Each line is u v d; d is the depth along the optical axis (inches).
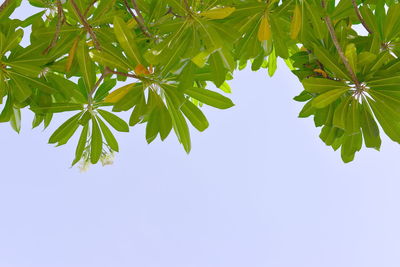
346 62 84.5
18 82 90.4
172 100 87.5
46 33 93.4
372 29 94.7
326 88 84.9
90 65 88.1
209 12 80.0
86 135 106.3
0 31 89.0
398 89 84.2
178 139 95.7
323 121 96.0
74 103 100.9
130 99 86.4
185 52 80.2
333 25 99.4
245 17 88.7
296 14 87.2
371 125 88.7
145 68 84.0
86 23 88.0
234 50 101.3
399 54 96.1
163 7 99.9
